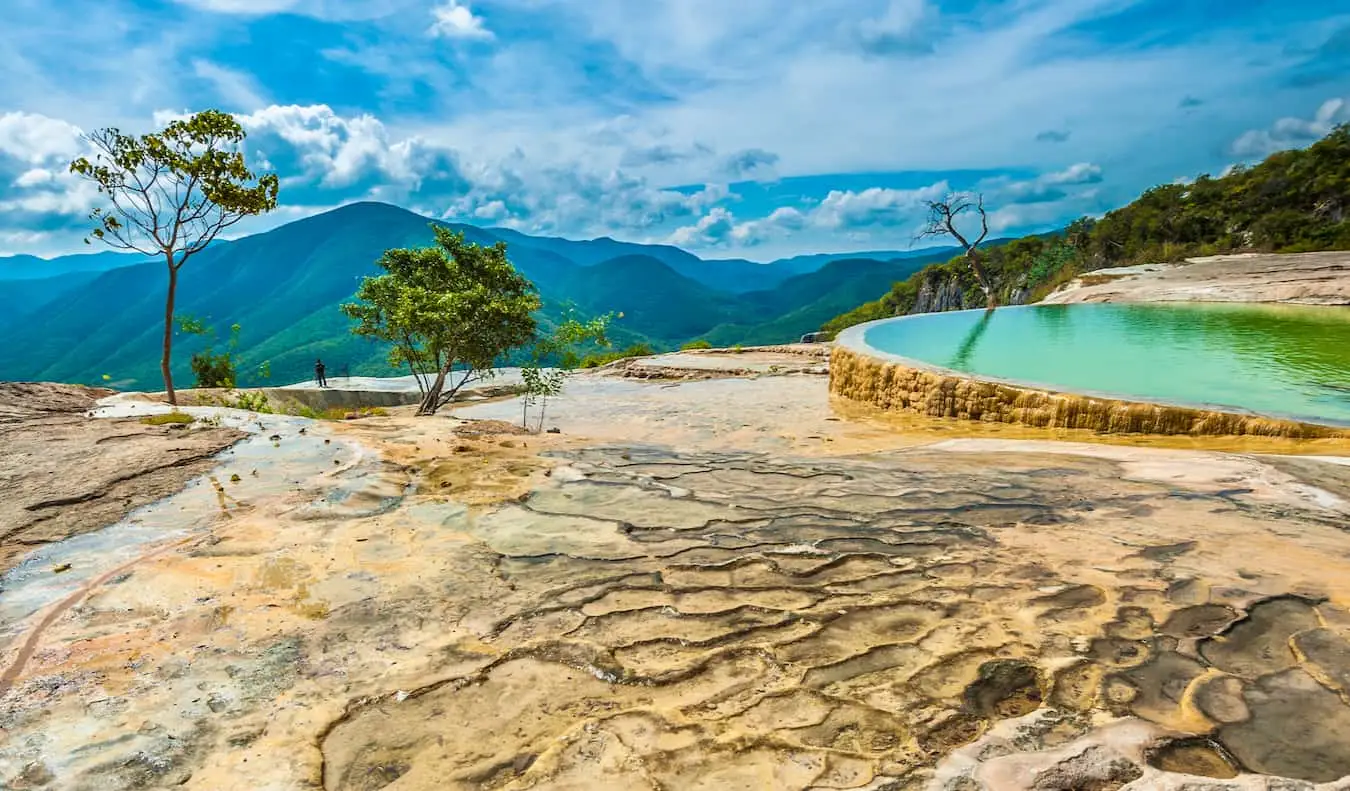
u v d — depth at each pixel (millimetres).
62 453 6773
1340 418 7988
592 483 5676
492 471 6129
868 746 2098
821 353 27359
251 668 2729
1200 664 2461
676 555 3922
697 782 1979
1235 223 51438
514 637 2967
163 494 5449
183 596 3441
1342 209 45250
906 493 5090
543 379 17250
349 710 2424
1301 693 2242
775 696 2418
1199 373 12219
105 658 2812
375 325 17953
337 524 4613
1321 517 4094
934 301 85500
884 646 2748
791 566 3680
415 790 1997
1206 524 4031
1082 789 1830
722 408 15859
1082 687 2354
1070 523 4184
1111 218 64625
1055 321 20234
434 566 3842
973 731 2139
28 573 3814
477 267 17656
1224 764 1901
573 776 2031
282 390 22359
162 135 12344
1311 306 19641
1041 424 10141
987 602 3102
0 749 2199
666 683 2545
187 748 2207
